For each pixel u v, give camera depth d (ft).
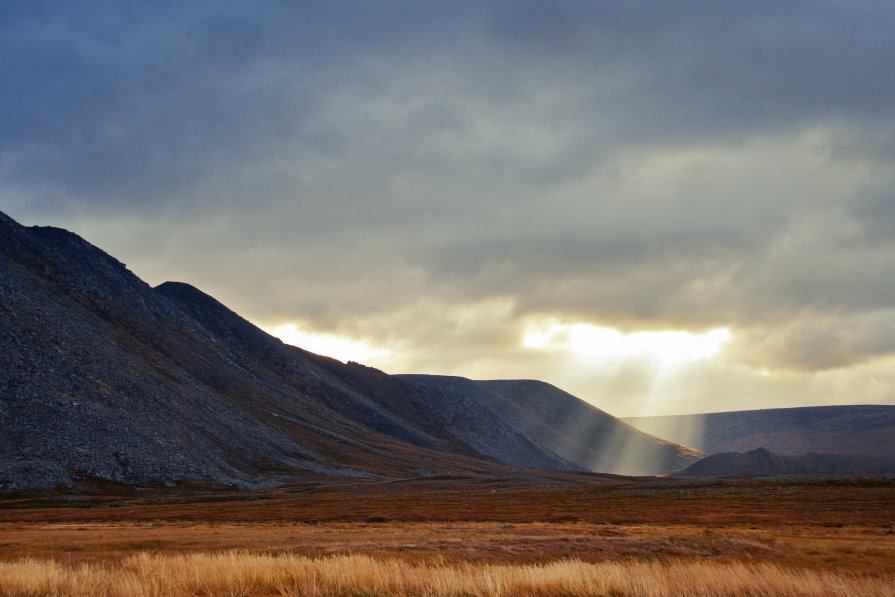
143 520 293.43
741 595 85.15
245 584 86.69
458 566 109.60
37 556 138.72
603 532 196.34
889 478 400.26
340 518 288.92
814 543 159.22
